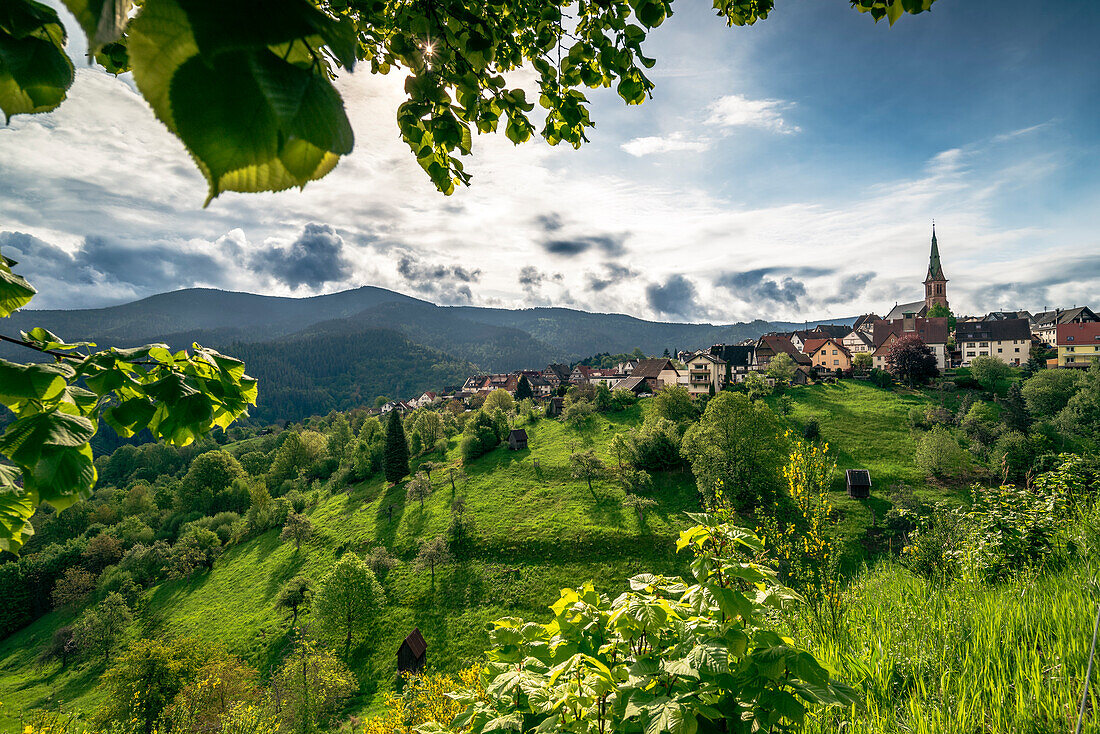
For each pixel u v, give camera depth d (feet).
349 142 1.58
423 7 5.75
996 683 11.70
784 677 7.18
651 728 6.34
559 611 9.14
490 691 8.13
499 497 171.83
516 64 8.54
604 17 7.73
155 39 1.27
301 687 105.60
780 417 189.47
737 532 7.95
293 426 433.89
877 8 6.70
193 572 187.93
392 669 114.83
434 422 257.14
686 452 144.66
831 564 16.60
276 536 197.98
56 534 258.78
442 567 141.90
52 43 2.87
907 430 176.24
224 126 1.29
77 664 148.25
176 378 5.24
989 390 209.67
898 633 14.73
